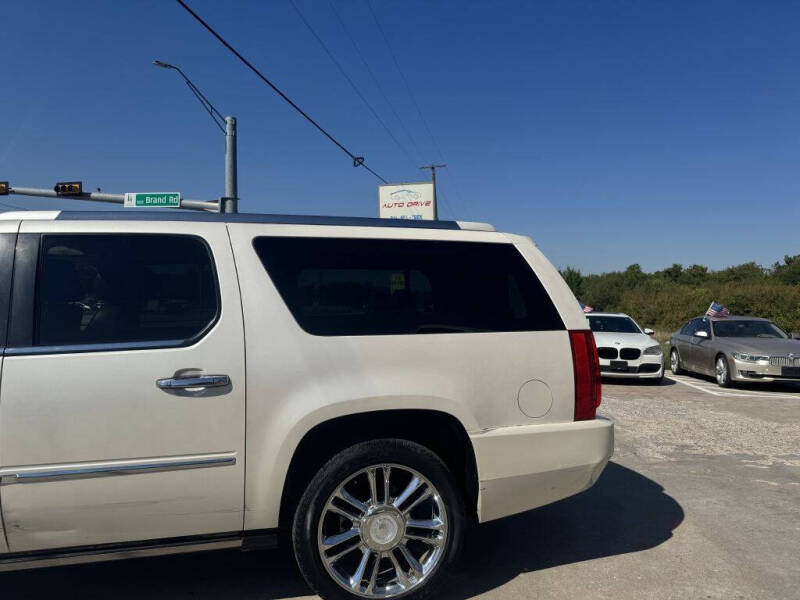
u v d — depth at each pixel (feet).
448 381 11.19
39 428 9.40
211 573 12.51
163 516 9.97
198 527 10.19
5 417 9.30
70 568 12.71
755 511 16.49
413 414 11.25
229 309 10.41
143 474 9.77
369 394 10.64
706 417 30.07
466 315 11.64
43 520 9.48
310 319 10.78
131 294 10.19
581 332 12.31
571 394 12.05
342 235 11.41
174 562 13.06
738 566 12.97
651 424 28.22
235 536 10.47
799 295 91.45
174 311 10.27
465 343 11.43
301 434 10.37
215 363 10.12
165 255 10.50
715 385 43.88
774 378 39.37
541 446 11.67
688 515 16.17
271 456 10.28
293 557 13.34
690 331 49.39
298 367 10.48
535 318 12.07
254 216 11.29
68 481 9.50
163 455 9.85
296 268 10.97
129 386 9.74
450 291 11.71
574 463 11.91
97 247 10.28
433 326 11.37
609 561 13.24
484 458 11.35
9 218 10.21
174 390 9.90
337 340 10.77
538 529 15.17
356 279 11.23
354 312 11.07
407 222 12.18
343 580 10.73
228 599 11.39
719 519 15.87
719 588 11.93
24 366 9.47
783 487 18.65
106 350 9.80
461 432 11.46
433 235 12.00
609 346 43.11
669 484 18.93
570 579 12.34
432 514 11.34
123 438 9.69
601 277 196.95
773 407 33.40
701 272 176.35
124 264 10.30
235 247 10.80
